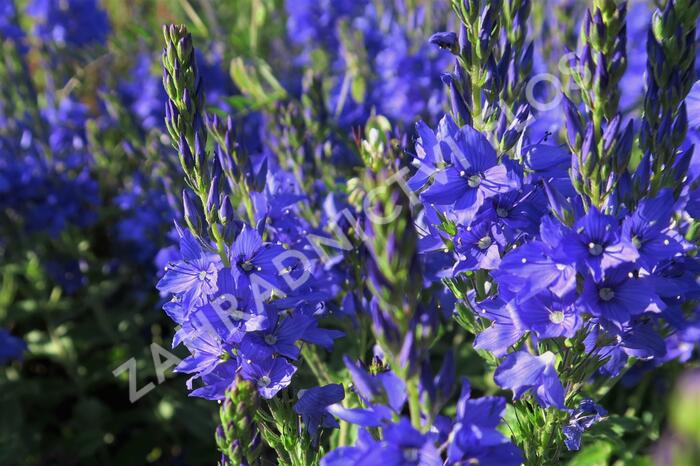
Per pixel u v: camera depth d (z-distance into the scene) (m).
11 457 0.35
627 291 0.22
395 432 0.20
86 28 0.50
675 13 0.22
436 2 0.39
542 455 0.24
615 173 0.23
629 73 0.38
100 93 0.43
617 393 0.32
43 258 0.43
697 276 0.24
